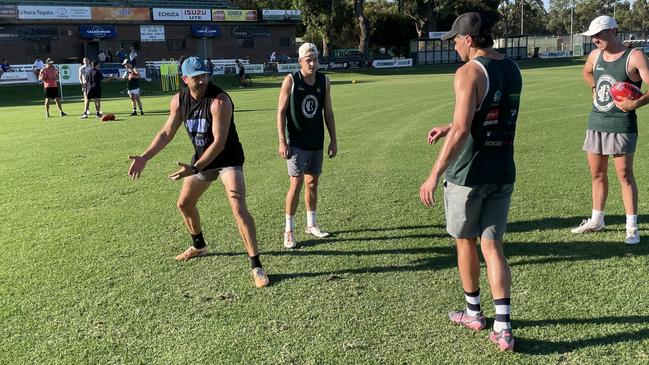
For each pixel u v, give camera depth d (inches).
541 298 165.9
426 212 260.2
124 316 161.3
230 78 1581.0
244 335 149.5
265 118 643.5
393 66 2101.4
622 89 197.6
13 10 1535.4
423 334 148.2
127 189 314.3
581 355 135.6
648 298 163.3
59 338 149.3
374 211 264.1
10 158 418.6
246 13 1939.0
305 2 2036.2
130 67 727.1
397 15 2728.8
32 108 896.3
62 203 286.0
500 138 135.4
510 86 133.3
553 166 346.9
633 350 136.5
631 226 209.6
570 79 1196.5
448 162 130.4
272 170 360.8
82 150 450.9
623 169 209.3
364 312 161.3
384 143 451.2
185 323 156.7
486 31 131.9
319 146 221.0
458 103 129.6
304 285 181.6
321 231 233.5
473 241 145.6
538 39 3041.3
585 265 190.2
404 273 189.5
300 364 135.1
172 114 192.2
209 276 190.4
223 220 254.2
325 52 2149.4
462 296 170.2
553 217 245.6
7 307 167.8
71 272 194.4
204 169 189.6
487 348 140.6
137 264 201.6
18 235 235.1
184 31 1831.9
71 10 1616.6
